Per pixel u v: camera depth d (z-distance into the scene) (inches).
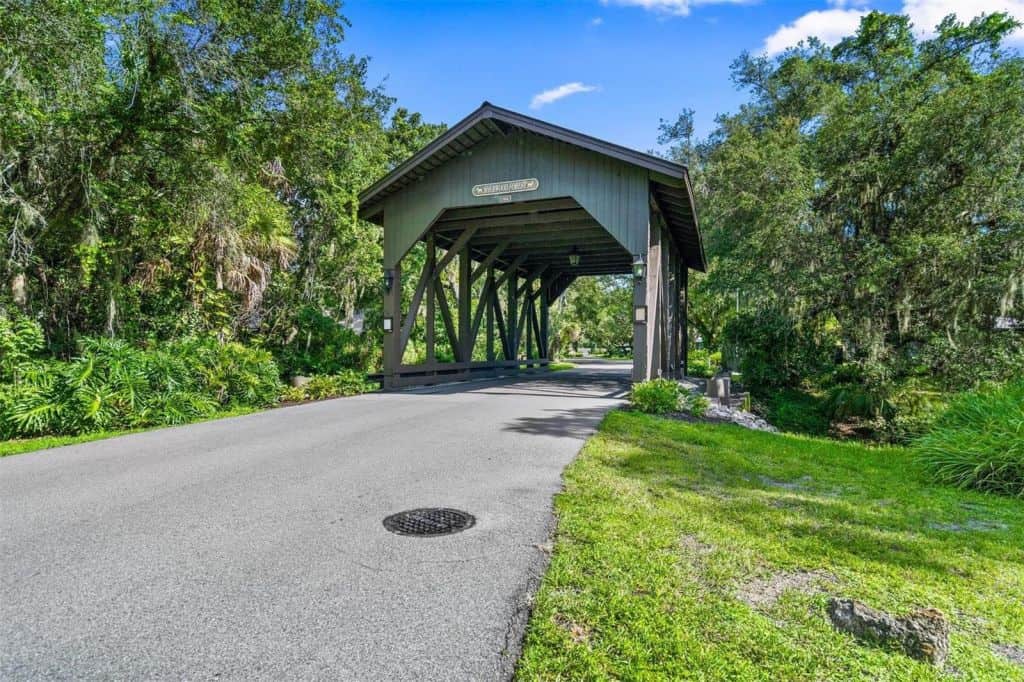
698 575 105.1
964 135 516.1
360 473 180.4
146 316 368.2
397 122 820.0
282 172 457.1
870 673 75.6
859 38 757.9
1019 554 121.6
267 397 342.6
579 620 88.1
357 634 84.5
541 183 407.5
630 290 1617.9
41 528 129.9
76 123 278.1
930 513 153.3
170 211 326.6
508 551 116.2
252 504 148.1
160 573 105.7
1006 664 79.0
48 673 74.4
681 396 338.3
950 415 257.3
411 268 719.1
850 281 558.6
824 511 149.4
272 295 476.1
